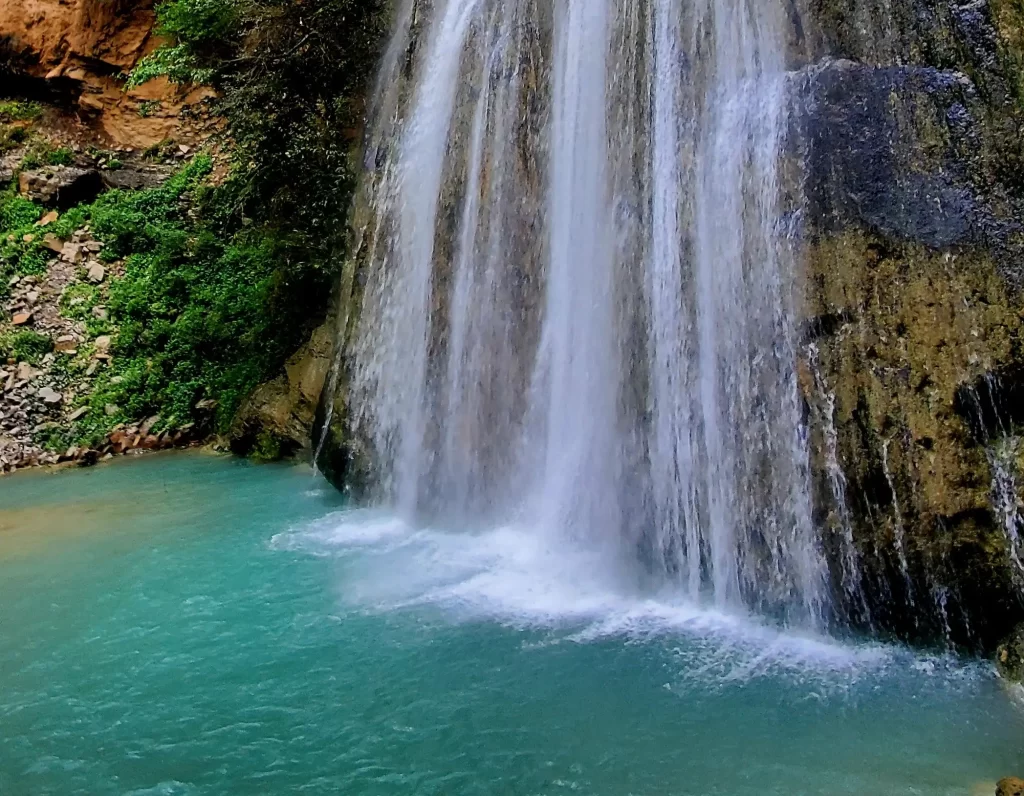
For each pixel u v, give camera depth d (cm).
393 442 938
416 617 641
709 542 632
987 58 588
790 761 438
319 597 694
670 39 684
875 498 554
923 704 489
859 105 588
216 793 435
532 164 798
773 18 640
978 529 535
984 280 550
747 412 607
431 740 475
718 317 627
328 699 526
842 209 575
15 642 625
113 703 530
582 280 736
